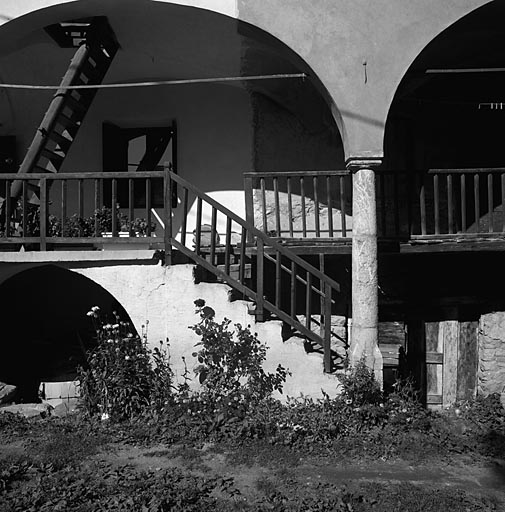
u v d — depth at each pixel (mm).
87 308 8766
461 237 6676
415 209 8453
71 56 7738
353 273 5961
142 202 8805
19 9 6094
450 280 7859
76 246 7930
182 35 7004
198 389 5961
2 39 6559
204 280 6375
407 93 7066
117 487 4258
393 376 7555
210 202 6008
